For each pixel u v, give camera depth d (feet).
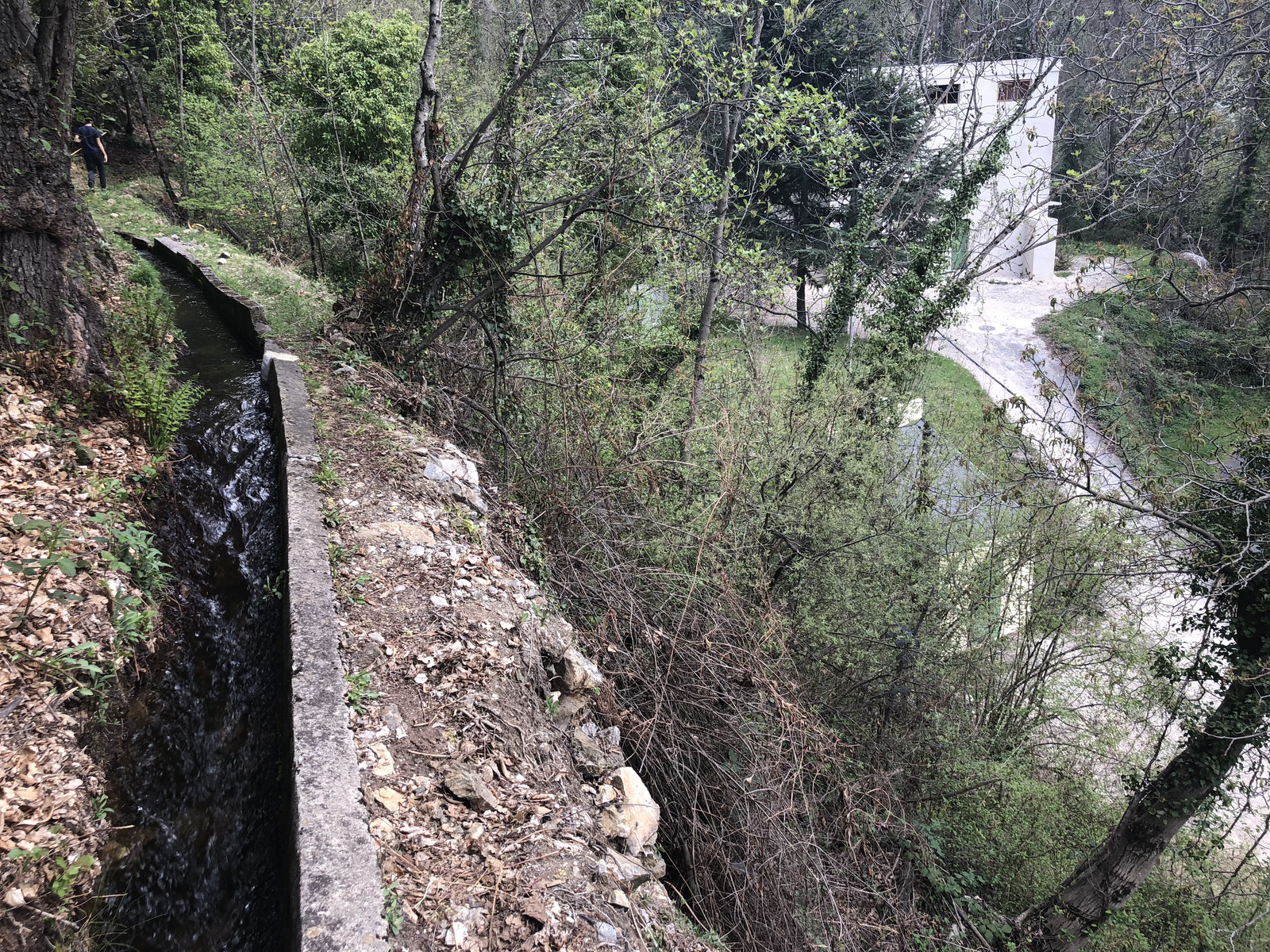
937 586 31.96
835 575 27.63
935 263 45.78
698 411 28.55
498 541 17.97
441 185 21.93
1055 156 66.39
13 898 8.38
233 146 47.14
